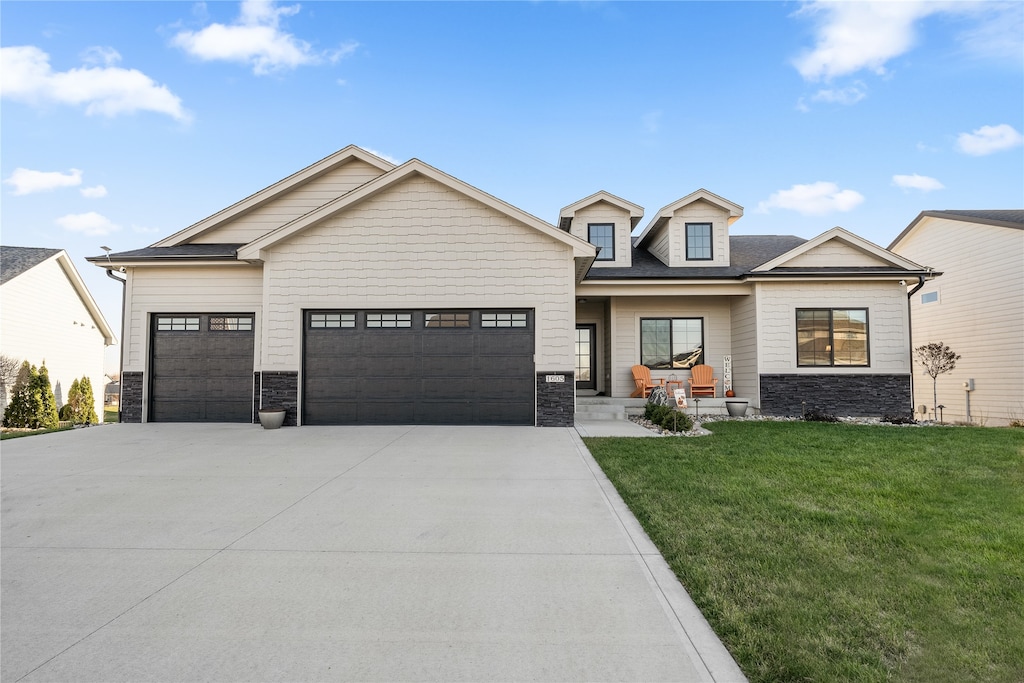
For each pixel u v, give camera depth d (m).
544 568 4.02
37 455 8.56
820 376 14.13
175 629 3.10
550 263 11.84
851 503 5.58
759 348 14.21
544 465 7.66
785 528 4.79
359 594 3.57
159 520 5.20
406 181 11.93
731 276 14.29
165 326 12.99
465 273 11.83
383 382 11.85
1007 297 16.08
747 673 2.62
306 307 11.84
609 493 6.16
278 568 4.02
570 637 3.00
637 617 3.24
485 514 5.37
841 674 2.58
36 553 4.34
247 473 7.20
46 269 20.66
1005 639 2.88
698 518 5.08
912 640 2.89
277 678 2.60
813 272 13.94
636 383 15.36
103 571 3.98
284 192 14.49
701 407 14.59
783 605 3.30
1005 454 8.16
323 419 11.86
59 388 21.41
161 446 9.34
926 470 7.10
